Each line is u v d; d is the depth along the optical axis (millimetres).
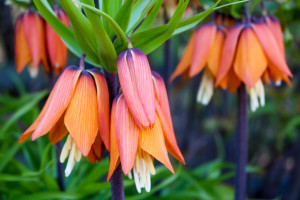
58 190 616
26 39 627
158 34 429
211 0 545
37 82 1192
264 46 529
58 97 419
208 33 565
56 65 625
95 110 421
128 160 405
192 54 574
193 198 771
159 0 434
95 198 633
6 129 670
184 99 1293
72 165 434
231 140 1079
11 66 1312
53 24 440
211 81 575
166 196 675
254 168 761
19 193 637
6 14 1215
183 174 692
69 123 415
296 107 989
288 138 981
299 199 999
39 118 426
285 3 645
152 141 415
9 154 619
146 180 427
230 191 857
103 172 595
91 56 431
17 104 743
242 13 552
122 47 426
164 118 426
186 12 739
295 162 944
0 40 1312
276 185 1062
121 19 426
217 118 1064
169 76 708
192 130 1194
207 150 1168
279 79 548
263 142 1099
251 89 545
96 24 403
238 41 542
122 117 414
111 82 438
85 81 423
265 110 943
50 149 654
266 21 564
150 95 411
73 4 410
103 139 417
